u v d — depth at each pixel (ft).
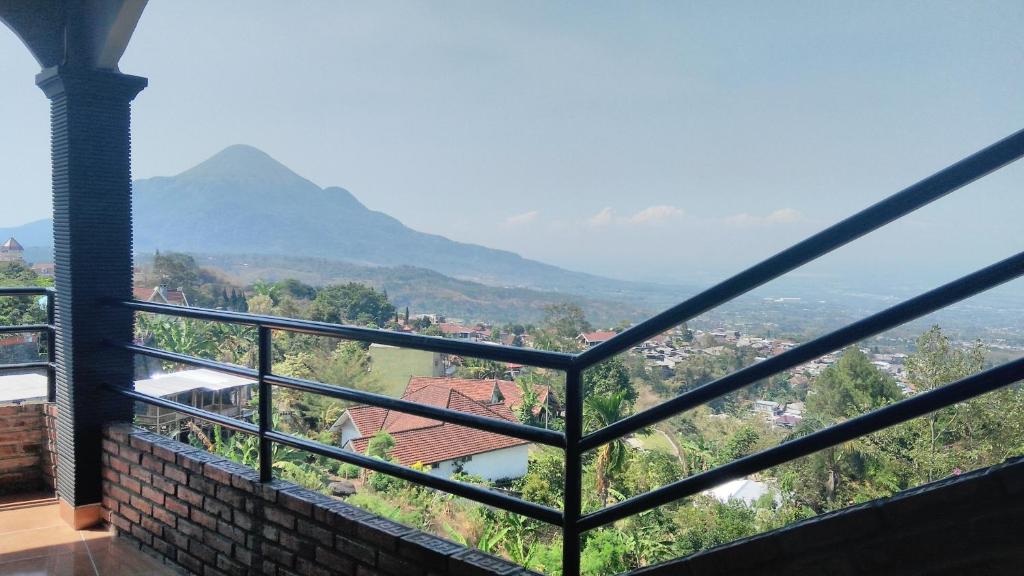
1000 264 3.12
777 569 4.02
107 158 10.49
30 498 12.01
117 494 10.26
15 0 9.73
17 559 9.41
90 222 10.40
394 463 6.37
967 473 3.48
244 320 7.75
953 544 3.41
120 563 9.29
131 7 9.14
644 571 4.67
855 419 3.63
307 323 6.98
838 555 3.79
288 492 7.44
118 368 10.81
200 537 8.67
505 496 5.48
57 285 10.71
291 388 7.32
